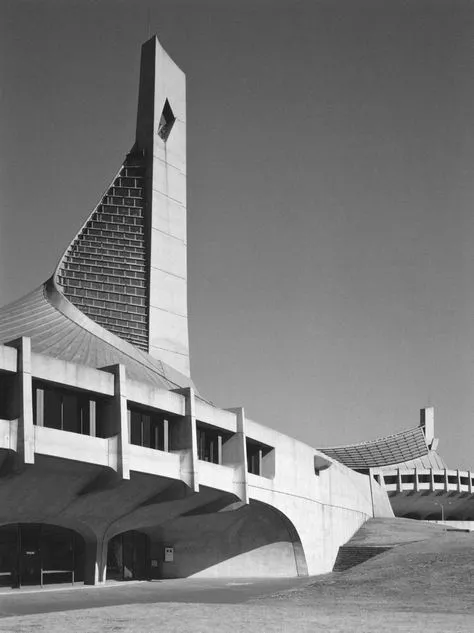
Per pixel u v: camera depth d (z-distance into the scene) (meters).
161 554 46.50
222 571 47.72
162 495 38.66
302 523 49.91
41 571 36.03
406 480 114.75
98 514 37.16
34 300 52.34
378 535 61.81
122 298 61.03
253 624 19.69
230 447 43.06
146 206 63.84
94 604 28.64
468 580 29.45
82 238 60.81
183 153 67.75
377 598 27.61
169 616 21.80
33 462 29.58
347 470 64.88
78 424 33.25
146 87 66.56
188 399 38.28
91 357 44.47
